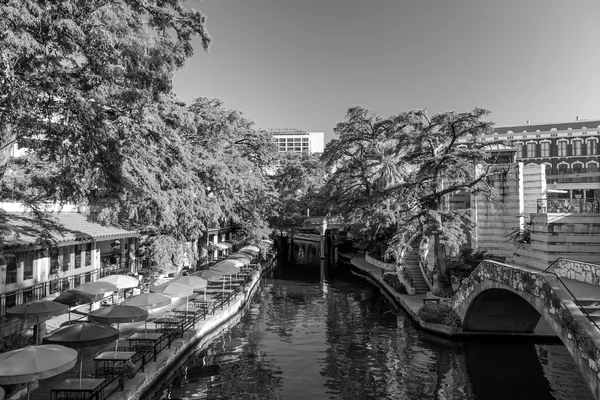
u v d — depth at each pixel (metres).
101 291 20.23
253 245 48.72
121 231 27.72
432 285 33.12
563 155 59.81
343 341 22.98
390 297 35.59
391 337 23.66
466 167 28.67
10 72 10.52
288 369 18.78
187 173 24.64
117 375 14.53
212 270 29.17
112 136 15.88
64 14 11.73
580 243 26.08
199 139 33.12
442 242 27.94
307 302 34.03
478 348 21.44
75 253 26.52
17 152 23.45
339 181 46.00
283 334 24.42
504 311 21.97
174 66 14.95
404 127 30.80
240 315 29.22
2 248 17.14
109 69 13.23
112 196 19.66
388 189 31.33
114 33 12.70
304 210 73.88
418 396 16.05
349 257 64.19
